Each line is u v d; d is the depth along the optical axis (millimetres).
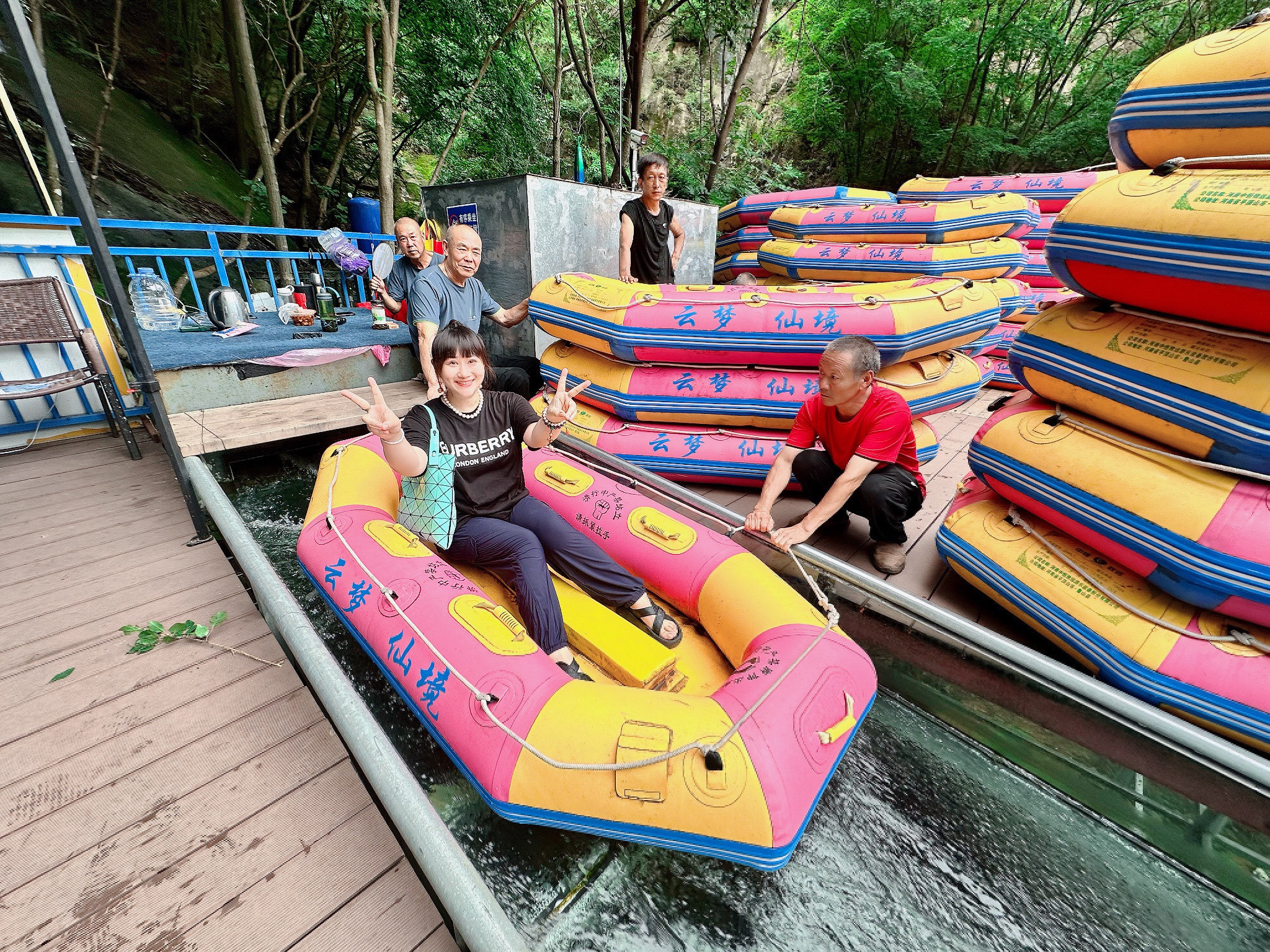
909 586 2100
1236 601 1385
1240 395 1367
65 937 1199
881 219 4945
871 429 2016
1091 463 1643
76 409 3951
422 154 13219
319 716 1809
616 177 8234
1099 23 9617
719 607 1837
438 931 1260
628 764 1190
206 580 2475
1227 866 1421
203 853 1383
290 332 4082
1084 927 1390
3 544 2678
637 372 2939
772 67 12711
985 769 1774
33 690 1859
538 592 1727
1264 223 1245
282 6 7910
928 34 9984
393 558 1782
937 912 1410
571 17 10867
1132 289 1600
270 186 6992
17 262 3514
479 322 3186
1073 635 1619
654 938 1325
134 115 9266
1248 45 1333
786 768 1237
